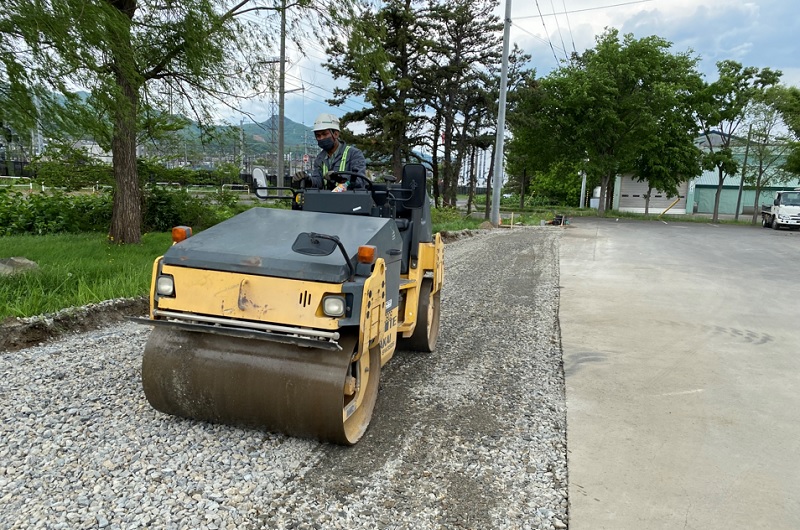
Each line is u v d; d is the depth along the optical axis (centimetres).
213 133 1290
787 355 664
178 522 289
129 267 852
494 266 1345
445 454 387
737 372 596
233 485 328
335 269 340
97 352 540
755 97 3509
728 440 431
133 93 988
